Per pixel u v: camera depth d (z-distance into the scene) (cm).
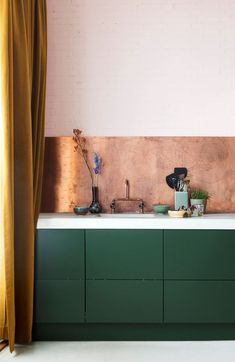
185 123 383
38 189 340
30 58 323
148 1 384
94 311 322
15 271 308
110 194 383
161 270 322
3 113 280
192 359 288
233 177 382
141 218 327
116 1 384
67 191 384
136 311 321
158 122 384
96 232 323
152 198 382
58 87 386
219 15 383
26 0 314
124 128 384
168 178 379
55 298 323
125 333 329
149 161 383
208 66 384
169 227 322
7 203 283
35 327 329
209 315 321
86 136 384
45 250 324
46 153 383
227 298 321
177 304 321
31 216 307
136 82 384
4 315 298
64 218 326
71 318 322
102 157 383
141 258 322
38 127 338
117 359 289
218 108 383
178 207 363
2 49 278
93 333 330
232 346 314
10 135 284
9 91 284
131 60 384
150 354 299
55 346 315
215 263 322
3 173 288
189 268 322
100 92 385
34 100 333
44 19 352
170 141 383
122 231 323
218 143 383
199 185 382
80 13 385
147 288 322
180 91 384
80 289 322
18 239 307
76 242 324
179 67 383
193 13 384
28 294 308
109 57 384
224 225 321
